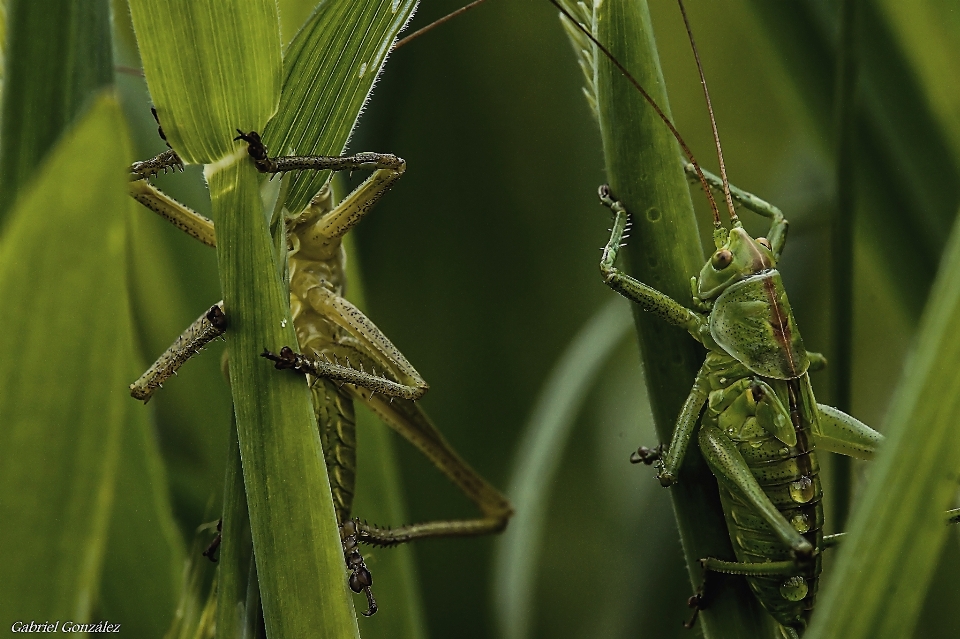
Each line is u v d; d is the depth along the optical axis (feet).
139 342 0.73
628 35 0.66
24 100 0.64
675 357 0.68
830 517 0.73
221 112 0.63
